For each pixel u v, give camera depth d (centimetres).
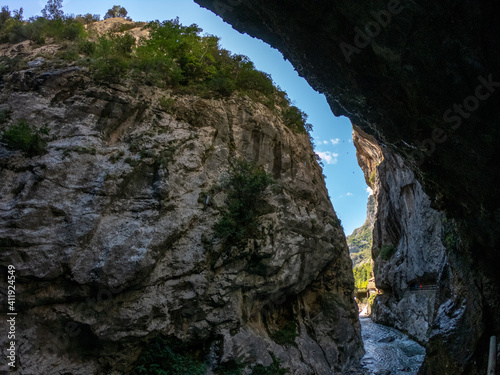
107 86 1171
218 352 923
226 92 1470
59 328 795
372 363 1466
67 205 895
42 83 1106
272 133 1487
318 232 1428
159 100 1238
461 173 809
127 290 870
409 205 2402
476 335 892
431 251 2038
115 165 1004
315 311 1420
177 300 927
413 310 2173
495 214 791
